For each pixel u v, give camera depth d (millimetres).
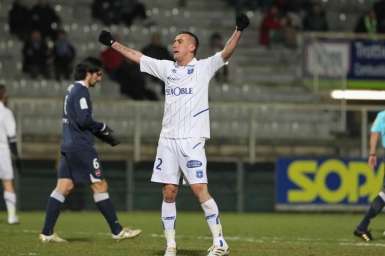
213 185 75250
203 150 35969
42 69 86500
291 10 96750
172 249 36625
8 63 88125
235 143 78125
